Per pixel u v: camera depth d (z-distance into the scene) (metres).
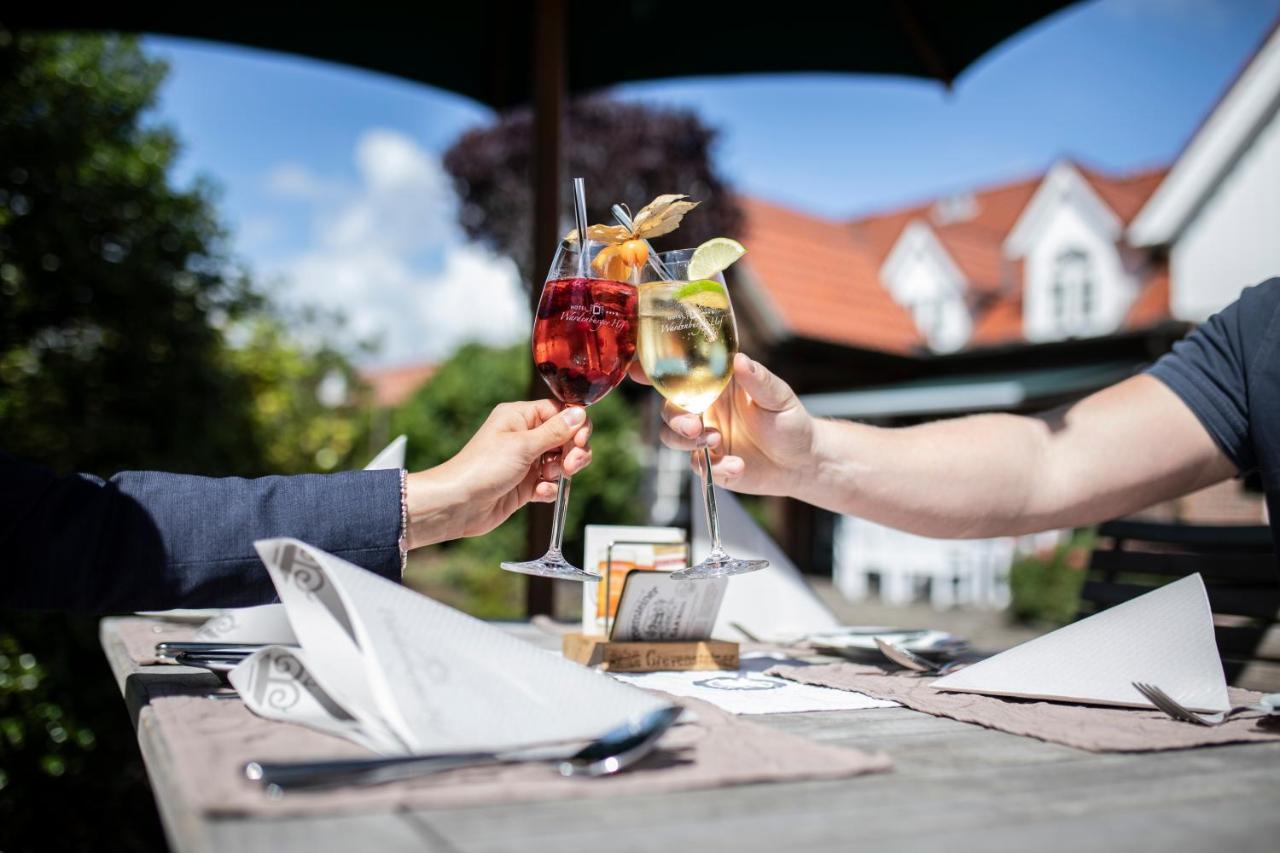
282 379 5.78
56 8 2.94
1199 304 10.69
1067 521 1.38
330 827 0.52
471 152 12.73
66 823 3.13
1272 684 1.42
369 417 7.04
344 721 0.74
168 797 0.62
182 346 4.69
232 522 0.97
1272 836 0.55
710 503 1.21
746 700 1.02
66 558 0.93
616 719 0.70
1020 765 0.73
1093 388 9.37
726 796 0.62
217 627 1.10
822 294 13.38
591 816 0.56
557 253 1.16
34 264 4.32
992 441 1.37
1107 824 0.57
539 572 1.09
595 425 10.10
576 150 11.89
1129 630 0.98
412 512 1.04
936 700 1.00
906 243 15.65
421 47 3.36
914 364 12.52
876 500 1.33
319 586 0.73
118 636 1.46
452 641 0.71
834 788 0.65
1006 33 2.87
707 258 1.14
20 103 4.44
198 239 4.88
